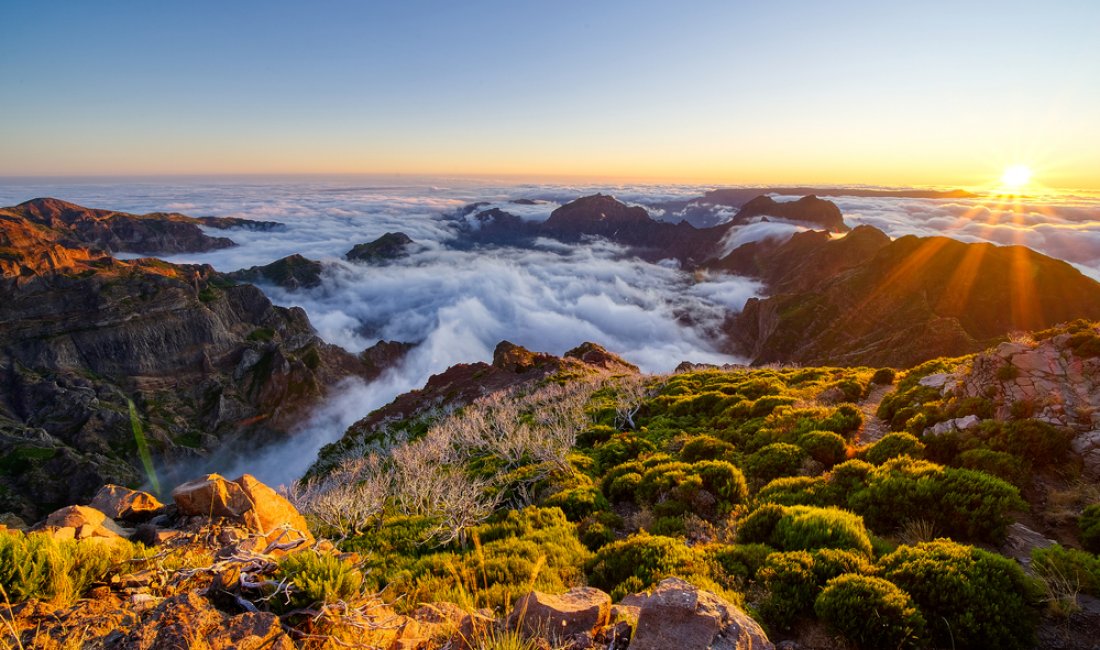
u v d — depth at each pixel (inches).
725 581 319.9
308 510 669.9
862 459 555.8
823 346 5935.0
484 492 729.0
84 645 165.6
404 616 206.5
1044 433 446.0
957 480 386.9
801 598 276.2
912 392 709.9
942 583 262.4
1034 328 4896.7
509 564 399.5
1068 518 365.7
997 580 262.5
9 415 6929.1
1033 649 239.3
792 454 595.8
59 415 7071.9
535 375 2554.1
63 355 7810.0
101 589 220.4
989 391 553.6
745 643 195.3
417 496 736.3
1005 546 340.2
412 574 417.1
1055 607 254.8
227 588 200.5
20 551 206.4
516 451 938.7
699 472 566.6
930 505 381.7
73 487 6077.8
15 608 188.1
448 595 320.5
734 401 987.3
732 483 532.7
